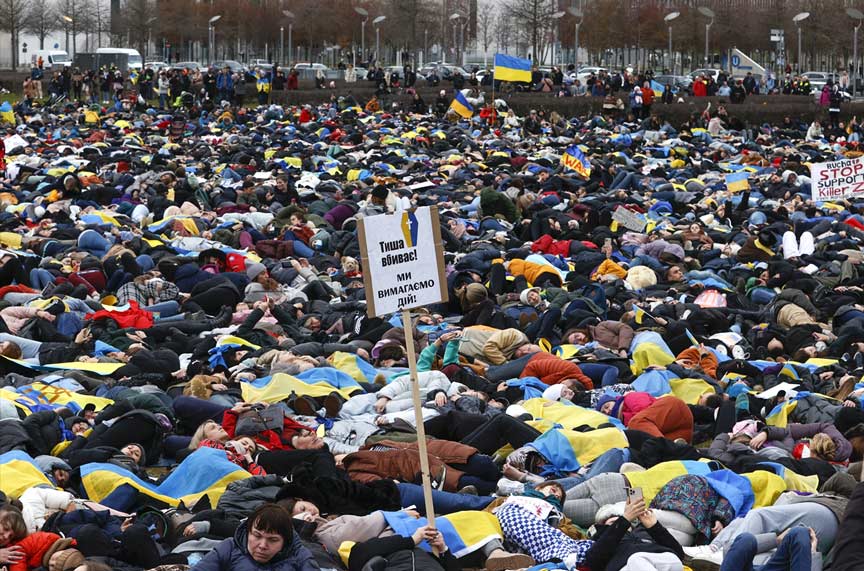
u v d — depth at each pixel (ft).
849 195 110.83
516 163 162.50
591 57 482.28
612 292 84.69
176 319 77.30
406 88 272.51
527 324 75.31
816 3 416.26
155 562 39.60
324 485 44.47
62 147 164.25
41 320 71.00
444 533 41.70
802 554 36.65
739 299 86.02
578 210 119.03
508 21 491.72
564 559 40.01
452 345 64.69
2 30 449.89
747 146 193.36
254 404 54.13
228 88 249.34
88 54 331.98
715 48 418.10
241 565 36.58
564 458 50.06
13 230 103.55
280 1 458.50
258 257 97.91
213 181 137.59
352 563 39.81
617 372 65.16
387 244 39.99
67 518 41.93
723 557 40.11
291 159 155.84
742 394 59.16
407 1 426.92
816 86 306.76
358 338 72.59
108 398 57.93
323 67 337.52
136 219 111.45
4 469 45.16
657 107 241.14
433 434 54.44
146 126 206.90
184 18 428.56
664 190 137.80
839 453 51.90
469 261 93.45
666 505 43.27
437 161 162.40
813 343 73.20
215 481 47.06
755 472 45.98
